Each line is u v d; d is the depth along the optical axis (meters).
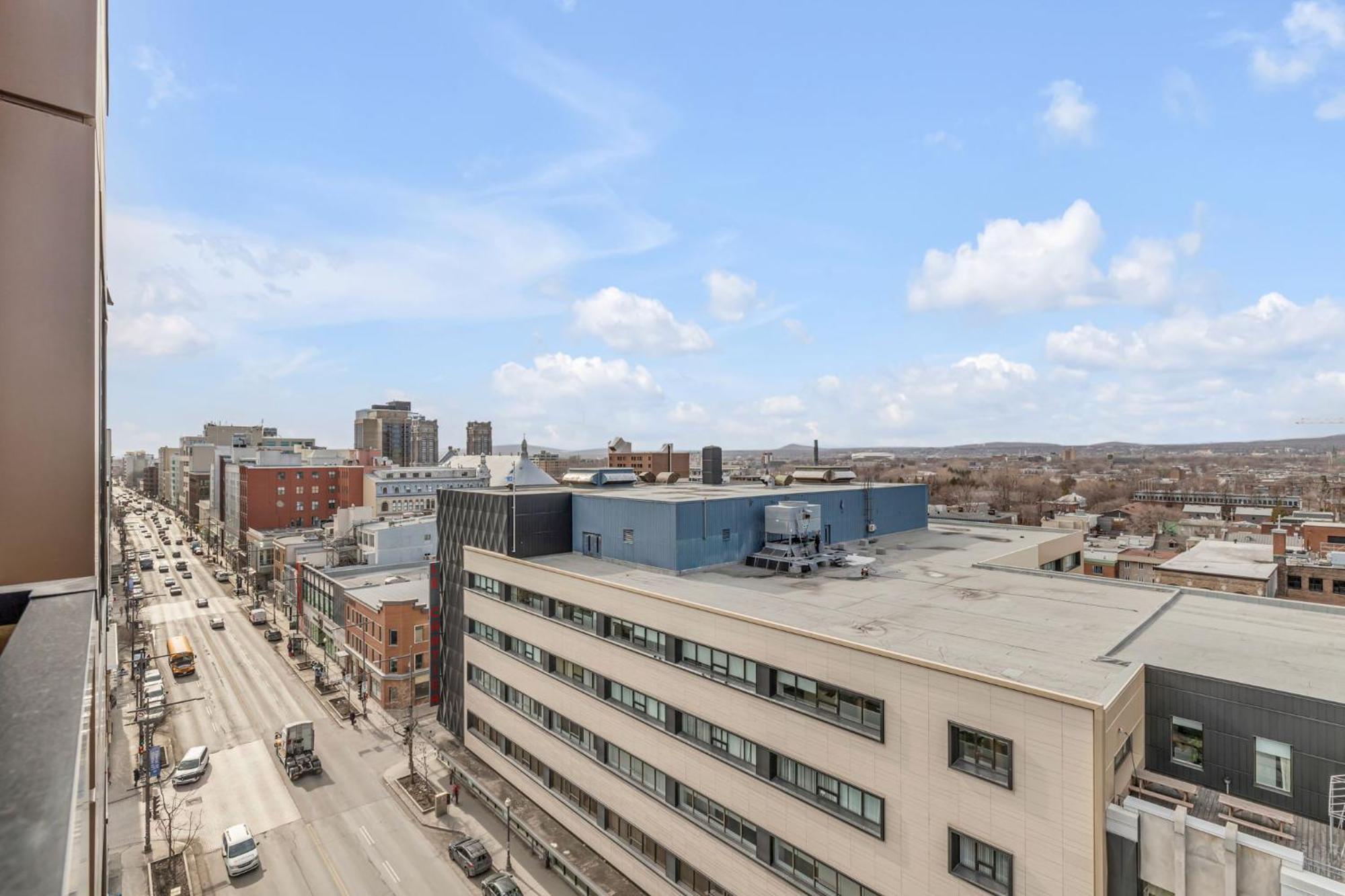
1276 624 26.12
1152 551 77.06
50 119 5.44
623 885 31.48
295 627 80.06
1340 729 18.41
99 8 5.83
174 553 135.12
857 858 22.75
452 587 47.75
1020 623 25.86
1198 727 20.62
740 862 26.31
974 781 20.14
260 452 120.44
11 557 5.18
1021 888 19.17
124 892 32.88
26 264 5.27
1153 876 17.62
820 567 36.28
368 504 112.94
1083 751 18.11
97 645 3.83
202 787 43.19
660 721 30.50
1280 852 16.41
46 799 2.14
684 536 35.19
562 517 42.38
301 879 34.19
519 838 37.38
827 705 24.12
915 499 53.22
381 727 52.19
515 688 40.41
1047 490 190.50
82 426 5.49
